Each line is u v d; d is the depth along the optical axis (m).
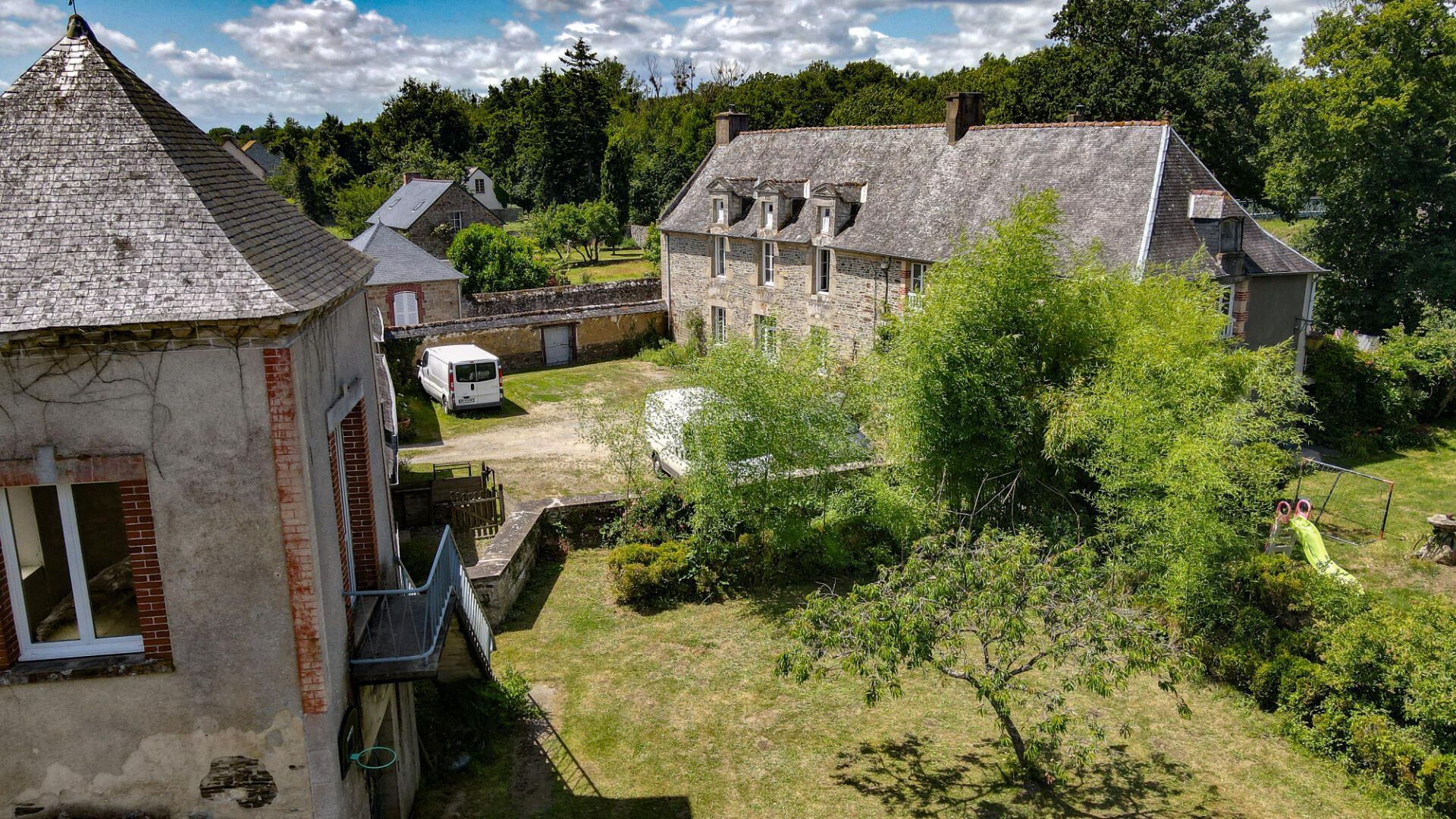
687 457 14.41
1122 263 17.78
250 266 5.90
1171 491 11.91
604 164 65.38
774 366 14.20
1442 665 9.83
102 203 6.02
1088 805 9.38
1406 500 18.17
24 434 5.68
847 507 14.12
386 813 8.60
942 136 24.88
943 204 23.25
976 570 8.84
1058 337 14.47
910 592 8.86
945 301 14.30
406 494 16.84
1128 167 19.98
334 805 6.56
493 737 10.51
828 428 14.38
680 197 32.31
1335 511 17.64
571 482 19.41
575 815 9.23
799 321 27.14
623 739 10.56
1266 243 20.53
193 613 6.09
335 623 6.69
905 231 23.56
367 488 8.21
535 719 10.94
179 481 5.88
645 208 64.38
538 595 14.25
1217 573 12.05
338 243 8.24
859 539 15.05
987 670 9.16
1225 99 35.50
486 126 89.06
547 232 55.97
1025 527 12.41
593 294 36.12
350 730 6.82
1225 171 36.78
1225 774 9.91
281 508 6.00
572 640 12.87
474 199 48.34
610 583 14.60
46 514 6.05
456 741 10.23
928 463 14.55
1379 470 19.98
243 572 6.07
